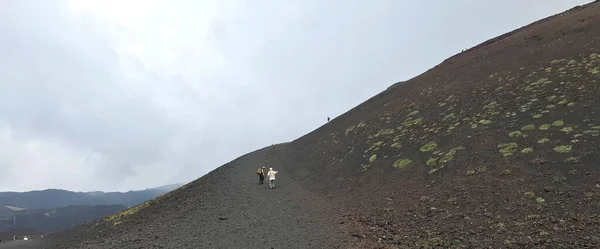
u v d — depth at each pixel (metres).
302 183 29.17
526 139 18.00
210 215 21.95
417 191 17.47
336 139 40.47
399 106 38.38
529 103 22.44
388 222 14.47
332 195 22.25
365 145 30.73
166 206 31.17
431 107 31.97
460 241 11.05
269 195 26.16
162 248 15.17
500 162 16.70
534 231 10.56
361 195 20.11
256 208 21.91
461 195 15.08
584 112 18.14
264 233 15.37
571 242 9.36
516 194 13.45
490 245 10.33
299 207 20.56
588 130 16.17
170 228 20.34
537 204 12.25
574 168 13.72
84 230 34.34
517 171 15.23
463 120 24.61
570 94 21.00
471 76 36.34
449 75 42.25
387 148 26.78
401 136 27.89
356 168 26.20
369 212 16.53
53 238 35.28
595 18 36.94
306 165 36.31
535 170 14.76
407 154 23.59
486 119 22.98
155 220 25.39
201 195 31.62
